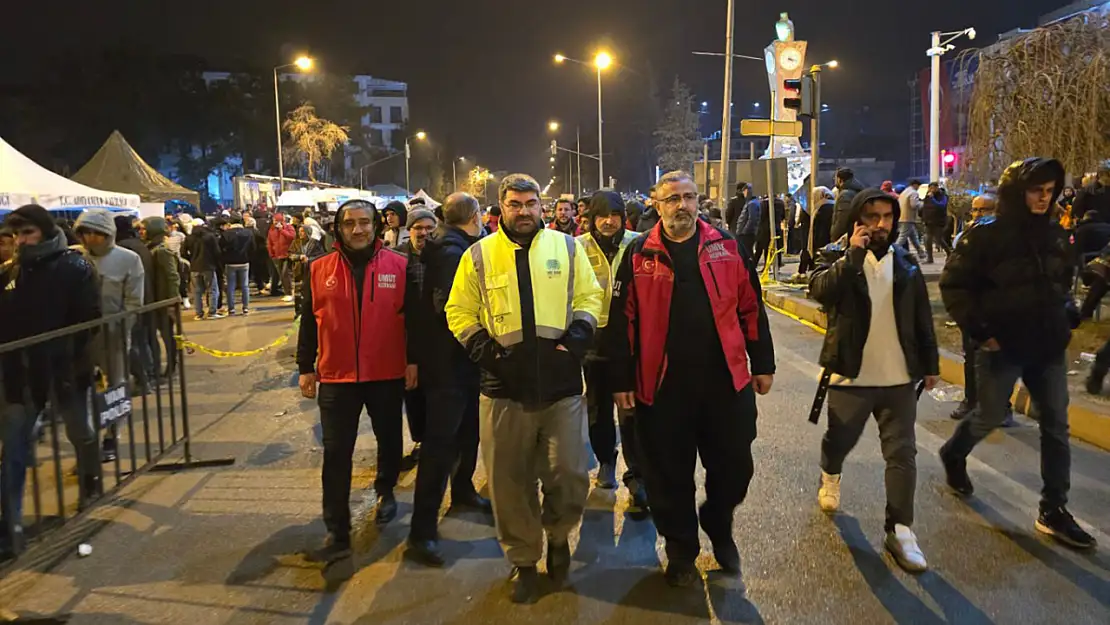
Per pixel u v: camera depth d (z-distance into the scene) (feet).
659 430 12.27
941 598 11.92
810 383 25.80
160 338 19.11
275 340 38.81
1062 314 13.57
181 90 187.42
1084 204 30.89
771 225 50.72
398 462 15.56
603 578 12.96
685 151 227.81
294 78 246.27
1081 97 28.07
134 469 17.13
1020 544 13.62
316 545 14.47
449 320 12.42
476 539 14.67
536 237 12.20
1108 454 17.83
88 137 171.01
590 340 12.18
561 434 12.10
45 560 13.96
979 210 22.77
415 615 11.88
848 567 12.98
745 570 12.99
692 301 12.08
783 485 16.62
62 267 15.31
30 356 13.88
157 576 13.32
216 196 212.84
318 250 37.58
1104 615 11.34
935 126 70.44
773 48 72.38
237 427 22.85
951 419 20.98
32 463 13.94
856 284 13.32
